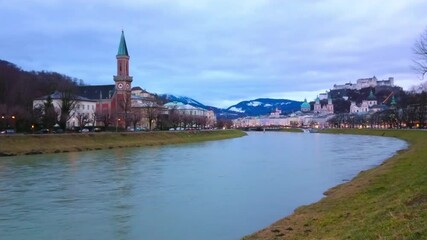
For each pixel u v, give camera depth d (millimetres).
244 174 56969
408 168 44219
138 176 55500
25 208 36500
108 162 72938
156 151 100062
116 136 120188
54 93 171750
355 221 23812
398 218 20359
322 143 132875
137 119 170000
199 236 27984
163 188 46062
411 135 137125
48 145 95312
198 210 35438
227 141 156625
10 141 89562
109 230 29688
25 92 168125
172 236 28109
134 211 35250
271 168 63531
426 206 21203
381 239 17578
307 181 49938
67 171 60344
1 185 48094
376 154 84875
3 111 125312
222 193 42906
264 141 155500
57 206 37281
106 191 44375
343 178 51750
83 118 152375
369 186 37562
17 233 29031
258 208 35812
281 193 42406
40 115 136250
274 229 26828
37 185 48094
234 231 28984
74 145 101062
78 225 30984
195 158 81062
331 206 32000
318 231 24328
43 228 30234
